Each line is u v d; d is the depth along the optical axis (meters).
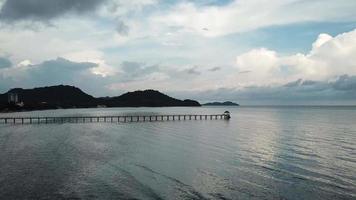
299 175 27.56
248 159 34.62
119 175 27.05
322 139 52.25
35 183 24.14
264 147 43.50
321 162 32.88
